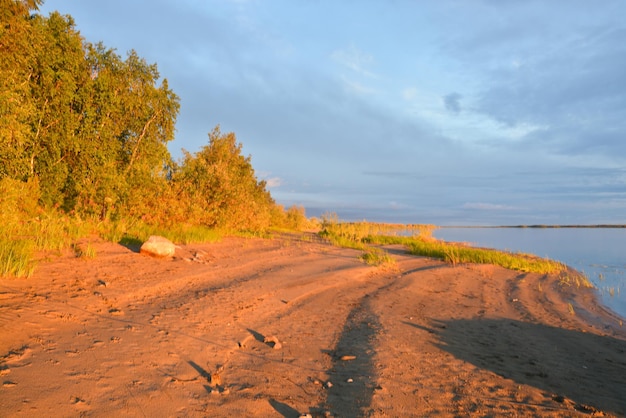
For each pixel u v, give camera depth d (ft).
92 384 12.39
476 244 105.60
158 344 16.42
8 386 11.35
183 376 14.14
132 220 45.88
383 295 33.24
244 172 99.09
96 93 50.83
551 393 15.75
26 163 43.34
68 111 48.08
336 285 34.55
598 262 73.36
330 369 16.70
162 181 52.37
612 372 18.86
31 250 27.04
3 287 19.67
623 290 45.44
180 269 30.50
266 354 17.69
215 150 89.56
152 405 11.84
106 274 25.61
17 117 37.52
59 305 18.66
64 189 50.72
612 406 14.75
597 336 26.07
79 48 50.11
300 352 18.43
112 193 45.44
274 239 63.67
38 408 10.61
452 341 22.29
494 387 15.98
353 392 14.46
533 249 101.65
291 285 31.50
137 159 55.88
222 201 61.41
